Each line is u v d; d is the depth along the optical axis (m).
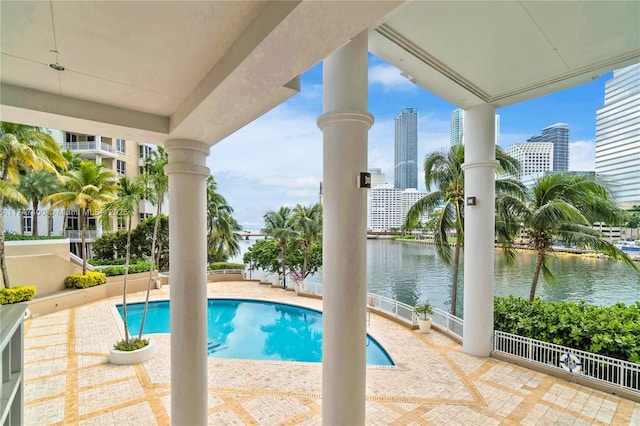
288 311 12.73
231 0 1.50
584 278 14.07
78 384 5.65
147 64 2.05
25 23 1.61
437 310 8.45
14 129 10.37
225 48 1.90
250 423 4.40
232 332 10.64
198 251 3.27
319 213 16.50
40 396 5.22
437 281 20.84
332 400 3.16
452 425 4.25
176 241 3.21
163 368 6.39
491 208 6.54
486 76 5.36
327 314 3.23
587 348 5.48
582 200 7.84
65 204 12.85
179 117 2.71
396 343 7.48
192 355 3.20
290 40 1.55
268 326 11.20
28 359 6.83
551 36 4.22
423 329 8.26
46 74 2.14
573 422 4.27
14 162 10.55
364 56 3.42
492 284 6.58
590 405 4.66
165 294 13.99
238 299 13.63
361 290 3.18
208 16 1.60
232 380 5.80
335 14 1.36
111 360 6.63
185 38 1.78
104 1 1.47
